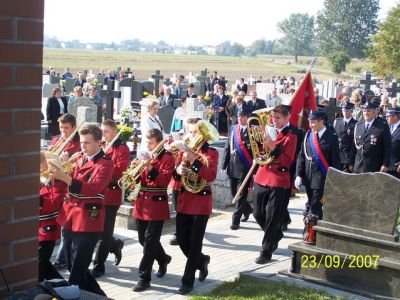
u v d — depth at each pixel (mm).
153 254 7395
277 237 8641
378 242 6941
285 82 42375
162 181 7363
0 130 3127
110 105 19578
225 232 10352
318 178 9312
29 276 3338
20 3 3146
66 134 7754
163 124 17094
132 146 14242
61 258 8023
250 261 8680
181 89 29141
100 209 6270
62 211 6363
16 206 3234
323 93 39469
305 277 7422
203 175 7117
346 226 7246
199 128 7129
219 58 165375
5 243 3211
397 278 6762
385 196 6965
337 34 120250
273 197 8375
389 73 56938
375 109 11273
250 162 10422
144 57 143000
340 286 7113
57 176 5957
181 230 7469
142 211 7410
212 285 7598
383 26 56281
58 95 19516
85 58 120000
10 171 3189
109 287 7508
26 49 3191
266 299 6750
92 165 6270
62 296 3178
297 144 9320
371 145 11234
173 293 7336
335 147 9266
